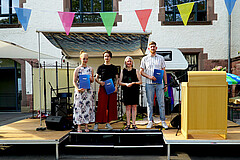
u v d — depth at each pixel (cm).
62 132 359
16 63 828
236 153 353
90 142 359
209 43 742
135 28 751
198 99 300
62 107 466
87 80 325
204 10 771
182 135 324
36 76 558
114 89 348
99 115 360
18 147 395
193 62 768
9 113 801
